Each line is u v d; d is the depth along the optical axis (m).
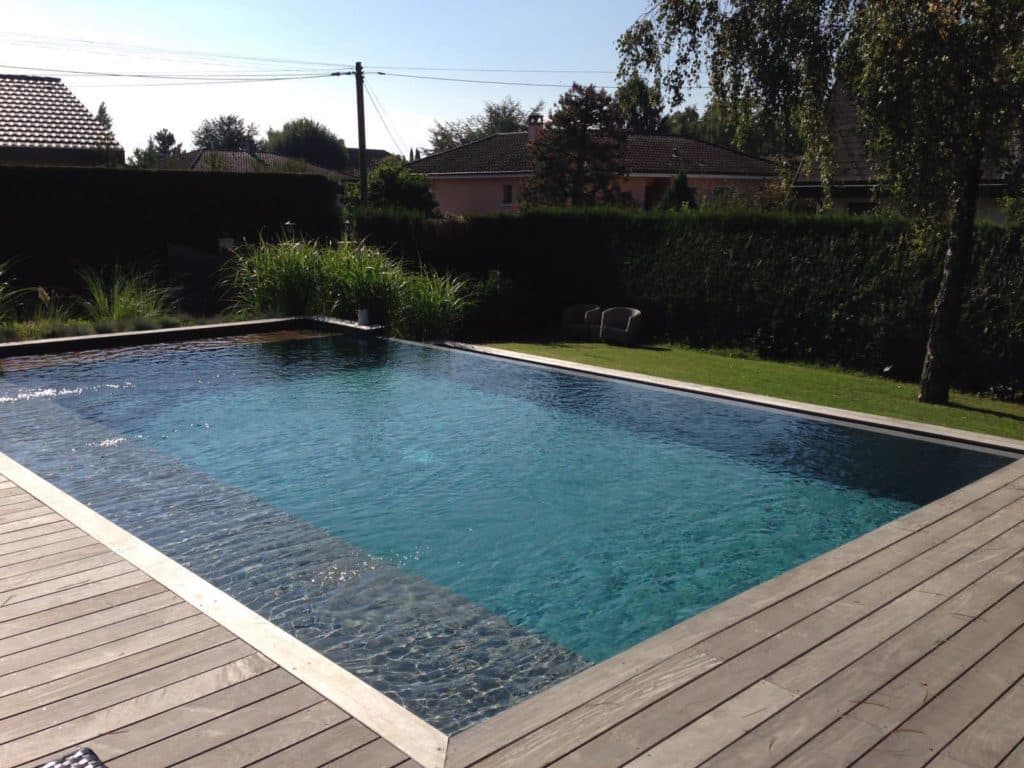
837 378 10.93
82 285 13.73
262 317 12.86
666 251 13.79
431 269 14.41
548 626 4.12
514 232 15.51
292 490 6.03
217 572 4.61
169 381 9.30
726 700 2.81
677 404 8.65
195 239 14.80
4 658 2.99
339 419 7.97
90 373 9.52
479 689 3.49
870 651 3.16
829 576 3.88
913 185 8.59
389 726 2.65
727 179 31.05
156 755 2.47
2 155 18.22
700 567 4.90
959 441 7.18
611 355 12.26
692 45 10.38
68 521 4.37
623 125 28.73
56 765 2.07
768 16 9.57
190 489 5.97
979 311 10.10
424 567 4.79
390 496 5.97
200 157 40.00
